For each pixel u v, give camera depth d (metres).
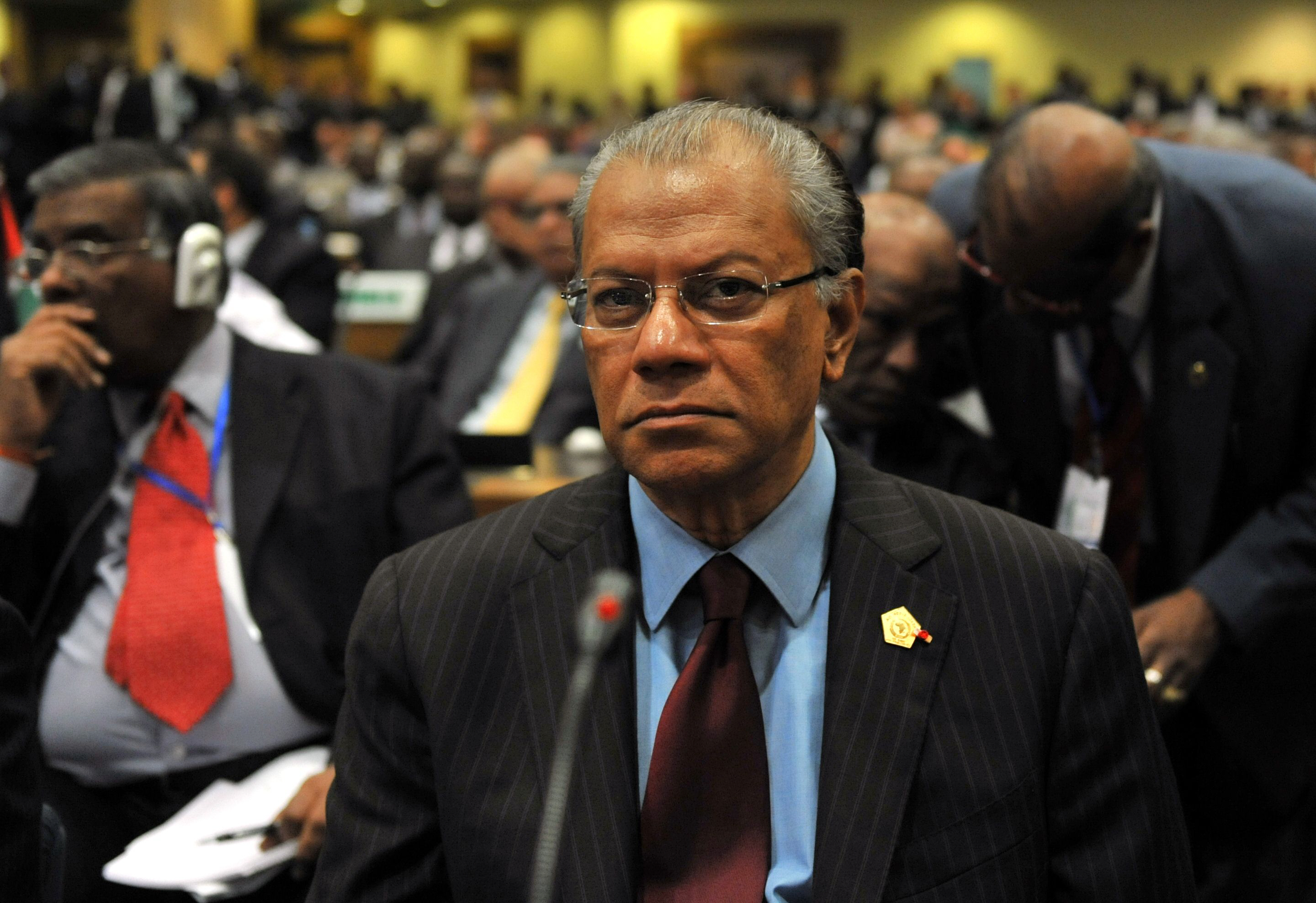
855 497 1.16
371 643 1.14
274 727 1.81
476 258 4.52
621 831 1.02
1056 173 1.76
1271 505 1.93
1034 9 17.97
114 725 1.79
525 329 3.81
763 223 1.04
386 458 1.91
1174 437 1.89
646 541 1.15
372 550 1.88
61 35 19.11
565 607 1.12
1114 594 1.12
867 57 18.52
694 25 19.02
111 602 1.82
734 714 1.07
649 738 1.09
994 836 1.02
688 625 1.13
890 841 1.00
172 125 10.01
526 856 1.03
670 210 1.03
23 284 2.19
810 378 1.08
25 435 1.79
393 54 22.81
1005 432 2.04
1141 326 1.92
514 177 4.44
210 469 1.87
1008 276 1.83
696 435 1.03
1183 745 2.02
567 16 20.27
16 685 1.19
